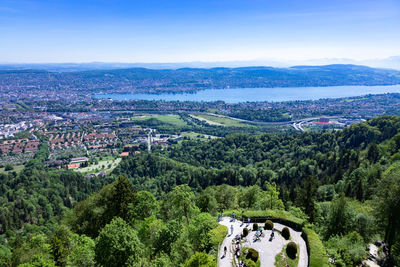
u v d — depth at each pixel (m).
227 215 73.31
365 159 170.62
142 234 73.00
